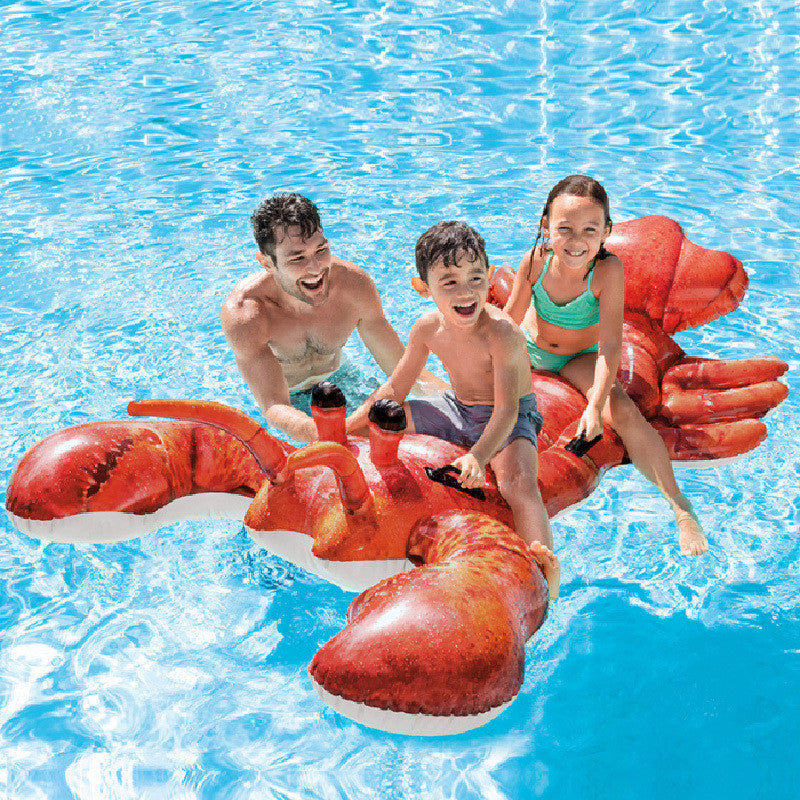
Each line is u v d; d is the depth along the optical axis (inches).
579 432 143.1
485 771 110.7
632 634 128.8
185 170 252.4
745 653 125.1
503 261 207.5
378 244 217.8
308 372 161.2
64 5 348.8
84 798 106.9
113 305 200.8
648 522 148.9
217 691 121.0
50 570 139.9
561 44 308.7
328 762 111.8
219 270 212.7
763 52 297.7
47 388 175.9
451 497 125.7
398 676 99.5
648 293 174.7
